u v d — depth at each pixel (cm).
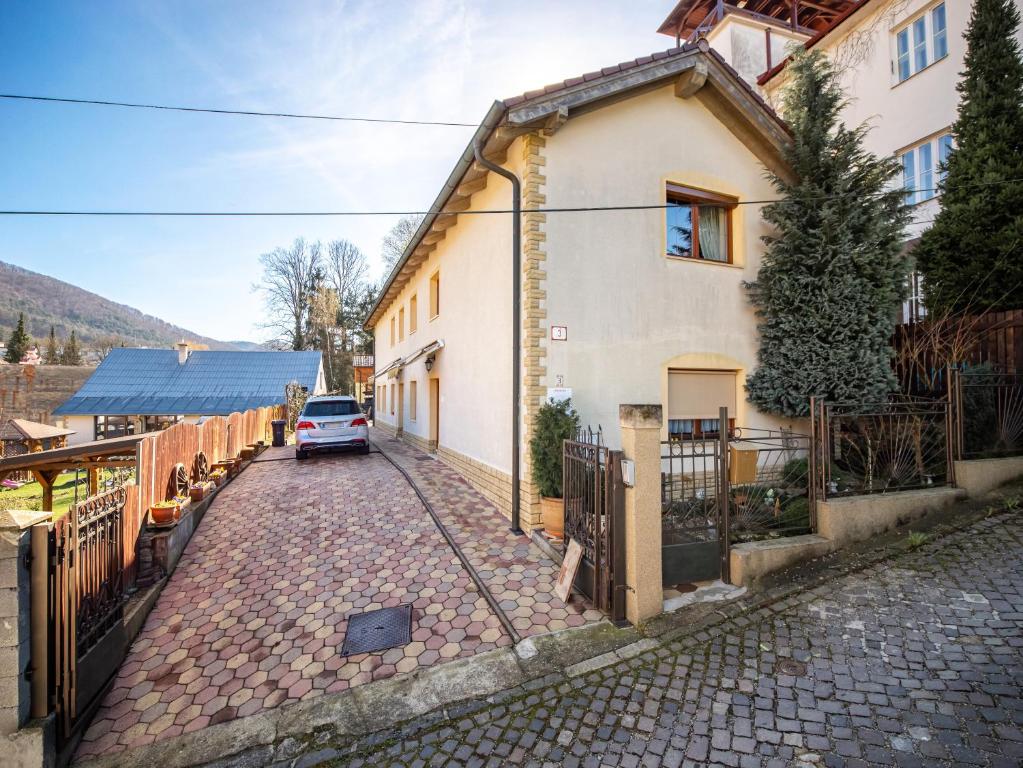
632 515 392
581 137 639
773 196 795
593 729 286
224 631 403
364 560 529
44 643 261
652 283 682
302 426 1130
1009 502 520
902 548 471
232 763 273
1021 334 649
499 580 475
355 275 3972
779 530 491
